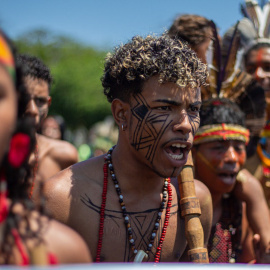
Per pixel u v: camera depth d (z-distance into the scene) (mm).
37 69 2383
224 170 2383
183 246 1847
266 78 3199
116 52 1826
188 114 1688
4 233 954
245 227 2635
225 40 2715
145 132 1682
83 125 26906
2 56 940
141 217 1766
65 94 26438
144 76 1658
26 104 1104
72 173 1797
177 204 1853
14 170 1023
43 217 1030
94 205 1737
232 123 2410
